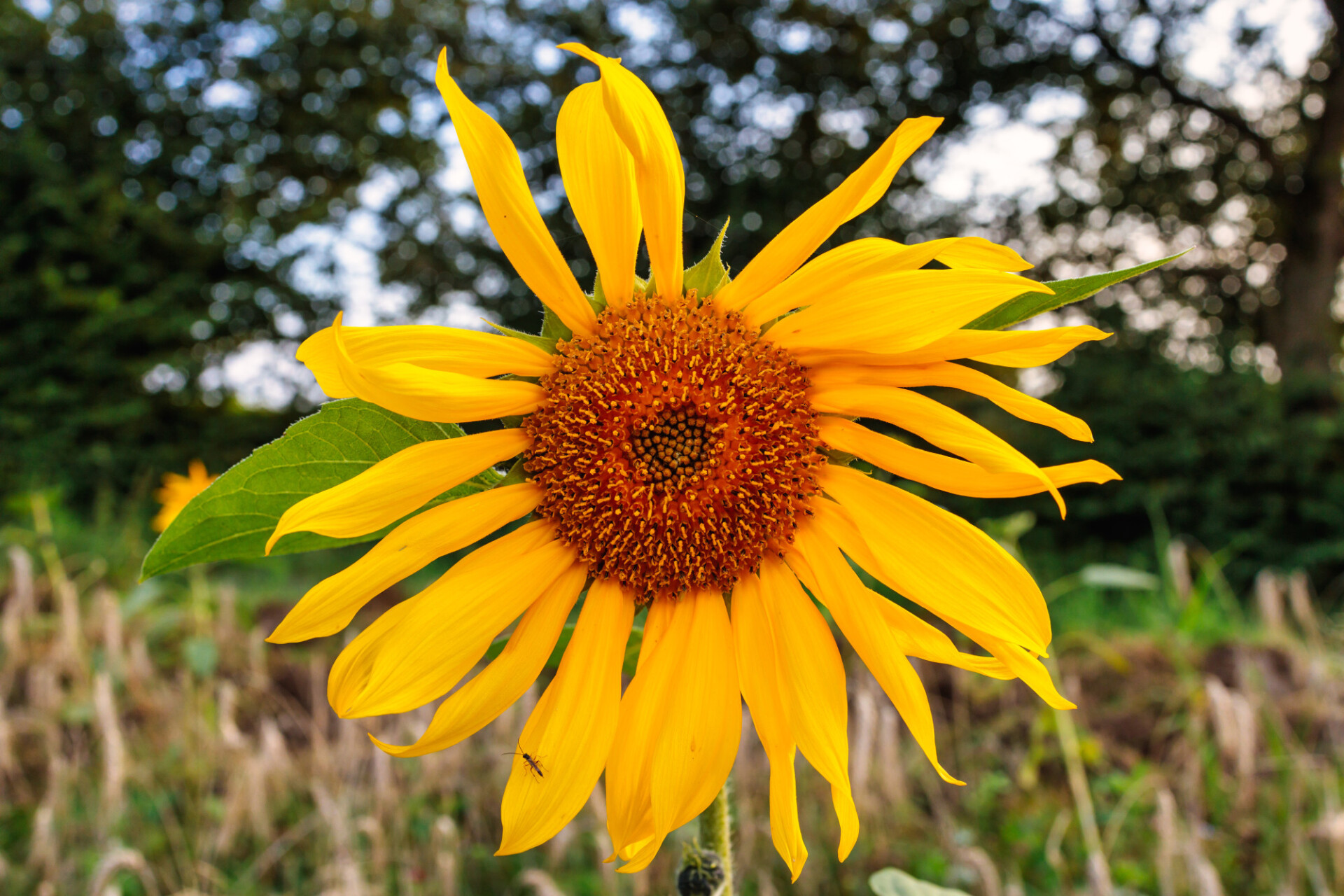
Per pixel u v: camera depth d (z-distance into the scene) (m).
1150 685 7.10
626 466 1.77
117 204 16.48
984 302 1.59
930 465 1.74
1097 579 4.89
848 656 6.03
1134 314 19.44
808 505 1.81
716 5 18.11
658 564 1.78
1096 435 14.71
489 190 1.67
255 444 17.55
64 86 18.11
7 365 15.41
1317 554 13.07
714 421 1.78
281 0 18.66
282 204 18.92
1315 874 4.25
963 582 1.72
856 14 18.64
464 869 4.83
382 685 1.61
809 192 17.86
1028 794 5.63
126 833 4.85
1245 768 4.69
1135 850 5.14
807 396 1.80
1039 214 19.94
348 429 1.63
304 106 18.73
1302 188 19.31
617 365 1.75
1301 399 15.41
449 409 1.61
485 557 1.74
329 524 1.55
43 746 5.56
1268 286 20.36
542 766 1.65
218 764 5.06
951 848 4.66
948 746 6.21
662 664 1.76
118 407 15.96
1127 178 20.16
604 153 1.72
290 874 4.57
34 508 7.03
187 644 6.04
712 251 1.82
